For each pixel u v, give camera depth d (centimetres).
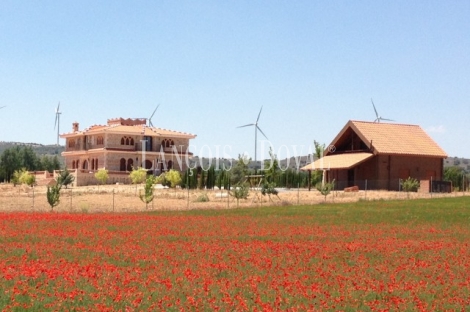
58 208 5316
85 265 2119
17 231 3197
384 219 4338
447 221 4244
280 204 5647
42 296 1603
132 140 11131
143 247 2703
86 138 11581
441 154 7806
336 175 7950
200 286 1770
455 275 2092
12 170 12312
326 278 1962
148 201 5412
